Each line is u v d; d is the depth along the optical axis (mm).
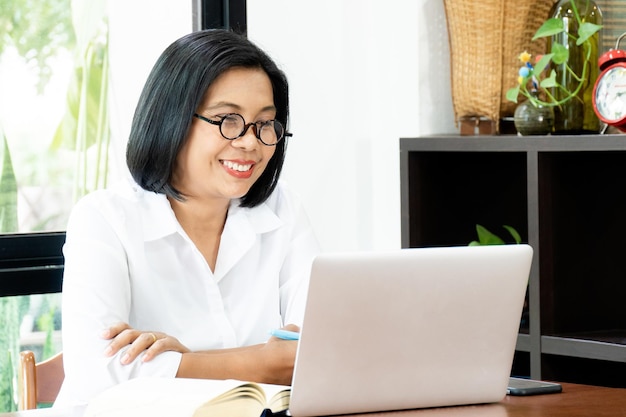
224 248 2584
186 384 1771
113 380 2160
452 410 1860
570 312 3199
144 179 2500
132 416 1663
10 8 3354
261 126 2441
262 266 2674
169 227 2484
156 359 2156
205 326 2516
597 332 3135
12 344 3314
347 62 3834
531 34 3395
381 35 3775
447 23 3484
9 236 3277
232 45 2420
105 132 3514
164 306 2492
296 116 3723
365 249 3867
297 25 3734
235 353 2205
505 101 3391
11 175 3361
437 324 1835
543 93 3291
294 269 2715
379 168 3814
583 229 3215
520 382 2088
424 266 1805
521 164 3541
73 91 3457
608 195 3279
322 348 1762
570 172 3186
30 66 3389
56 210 3434
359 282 1754
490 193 3566
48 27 3412
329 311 1747
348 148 3844
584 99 3156
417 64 3639
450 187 3504
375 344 1796
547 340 3057
